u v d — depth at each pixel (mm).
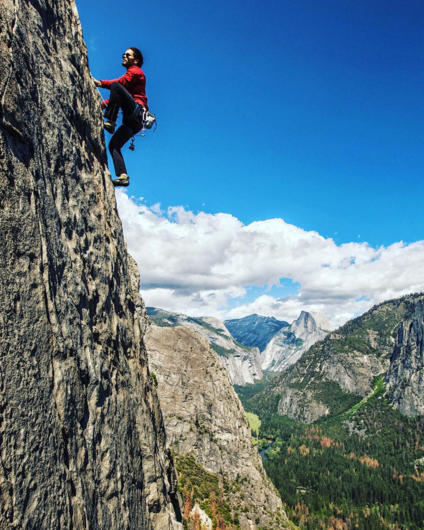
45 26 7723
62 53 8586
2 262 5297
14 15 6227
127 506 8953
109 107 11438
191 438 122875
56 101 7852
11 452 4773
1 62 5629
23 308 5656
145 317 43812
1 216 5387
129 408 10656
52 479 5605
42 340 6078
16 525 4562
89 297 8648
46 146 7207
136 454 10828
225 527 90000
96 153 10641
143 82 11586
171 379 135375
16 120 5934
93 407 7910
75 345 7363
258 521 106375
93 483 7215
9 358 5105
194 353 145875
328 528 172875
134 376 12086
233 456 125125
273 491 125438
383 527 175750
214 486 110000
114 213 11828
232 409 138750
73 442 6664
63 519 5684
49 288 6594
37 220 6445
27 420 5242
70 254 7891
